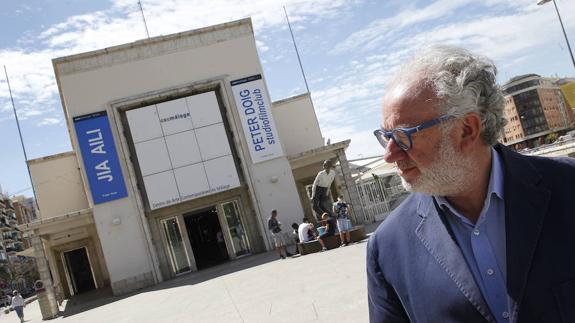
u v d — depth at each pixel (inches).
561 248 59.3
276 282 503.2
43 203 1150.3
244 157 1000.9
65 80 976.3
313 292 387.5
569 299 58.0
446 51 65.6
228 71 1021.8
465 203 67.0
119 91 988.6
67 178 1167.6
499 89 65.8
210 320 389.4
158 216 984.3
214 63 1019.9
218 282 658.8
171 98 1010.1
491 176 64.9
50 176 1162.0
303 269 550.0
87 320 637.9
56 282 1116.5
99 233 949.2
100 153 969.5
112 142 976.3
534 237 60.1
